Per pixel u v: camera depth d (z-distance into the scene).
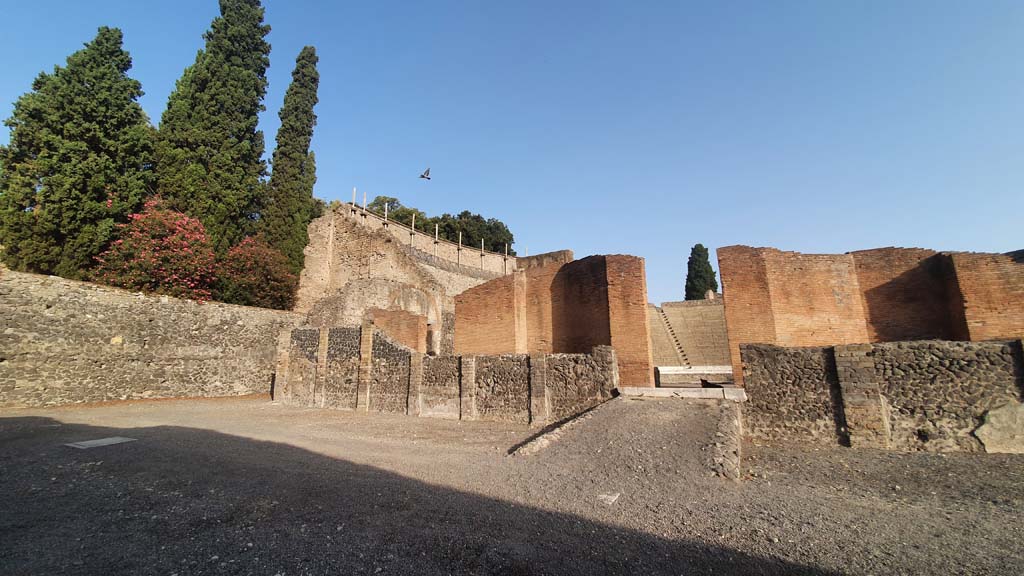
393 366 20.08
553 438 11.17
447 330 37.50
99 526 5.81
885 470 9.06
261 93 34.22
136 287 23.78
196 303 25.31
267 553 4.96
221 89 31.22
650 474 8.32
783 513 6.30
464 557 4.88
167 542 5.29
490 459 10.23
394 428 15.27
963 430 10.52
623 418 11.75
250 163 32.91
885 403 11.32
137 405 21.08
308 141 39.72
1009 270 15.01
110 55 25.00
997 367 10.51
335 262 40.06
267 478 8.21
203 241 26.28
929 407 10.92
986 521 6.07
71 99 22.81
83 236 22.48
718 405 12.10
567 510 6.57
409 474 8.73
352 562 4.75
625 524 5.96
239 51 33.34
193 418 17.34
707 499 6.96
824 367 12.20
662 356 29.52
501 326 22.12
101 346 21.42
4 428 13.61
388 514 6.27
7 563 4.70
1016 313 14.73
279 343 25.55
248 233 33.50
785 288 17.44
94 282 22.81
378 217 44.47
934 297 16.62
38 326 19.55
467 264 54.06
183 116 29.47
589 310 19.06
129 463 9.25
